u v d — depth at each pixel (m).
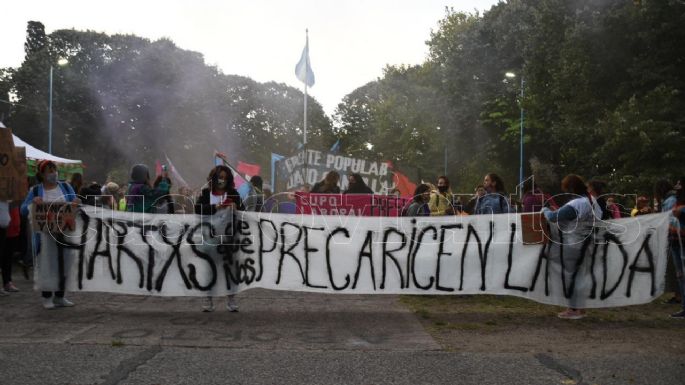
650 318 6.93
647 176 16.73
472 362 4.77
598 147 19.64
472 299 8.09
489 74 32.66
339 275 7.00
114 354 4.84
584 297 6.79
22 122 45.97
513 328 6.21
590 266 6.83
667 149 17.17
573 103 21.30
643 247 6.89
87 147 49.06
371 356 4.90
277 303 7.54
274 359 4.77
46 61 47.22
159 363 4.59
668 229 6.93
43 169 7.14
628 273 6.85
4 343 5.16
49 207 6.79
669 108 17.77
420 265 7.01
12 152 7.68
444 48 43.38
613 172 18.53
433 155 43.94
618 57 20.58
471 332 5.97
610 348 5.33
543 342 5.56
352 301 7.77
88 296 7.86
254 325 6.12
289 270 6.98
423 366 4.64
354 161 15.32
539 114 26.39
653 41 19.58
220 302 7.59
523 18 28.91
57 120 45.84
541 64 24.48
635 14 19.36
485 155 34.41
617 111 18.27
